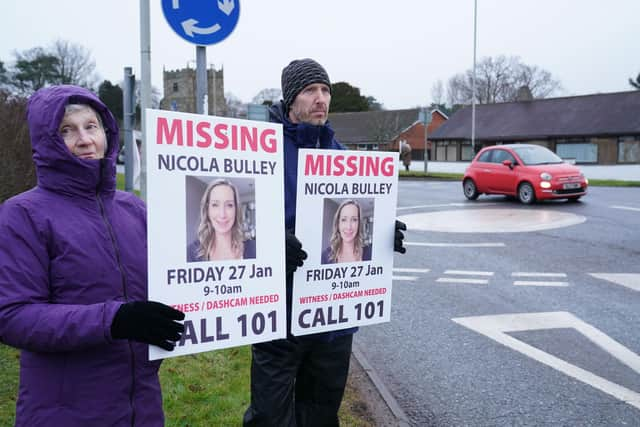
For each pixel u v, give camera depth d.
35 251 1.75
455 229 11.58
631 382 4.30
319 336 2.61
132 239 1.99
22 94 9.20
